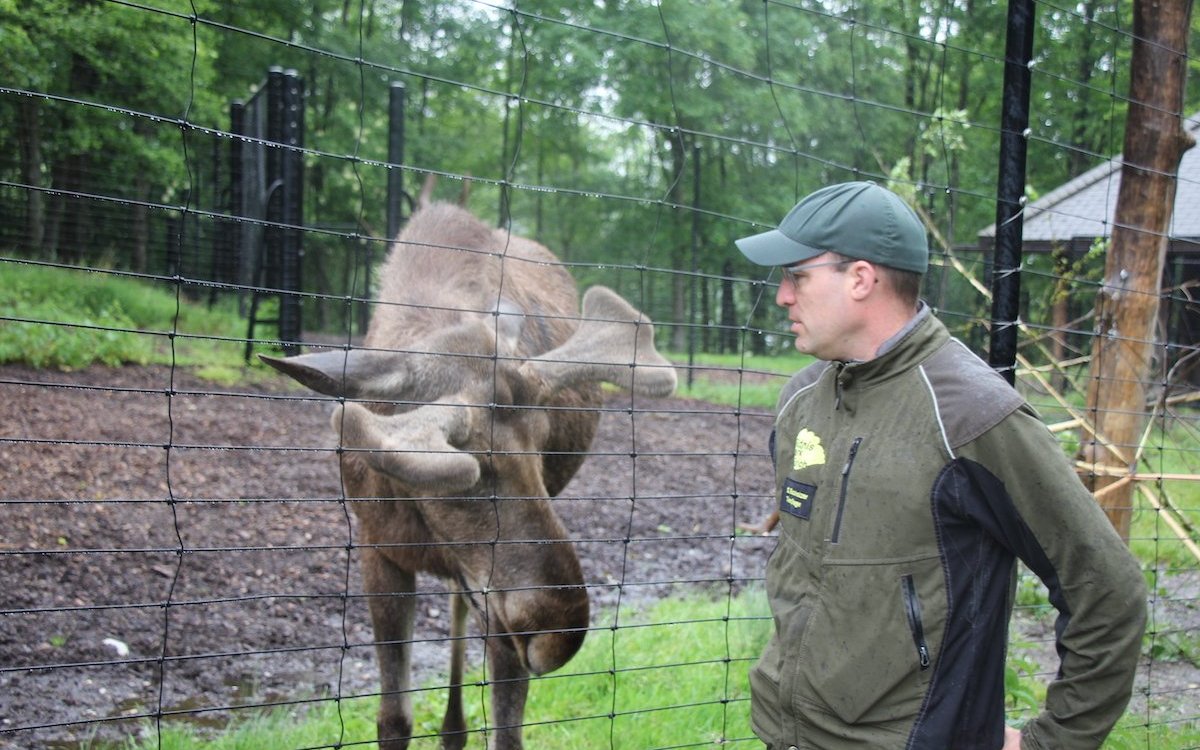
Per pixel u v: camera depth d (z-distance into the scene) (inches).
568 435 176.7
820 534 86.8
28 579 221.8
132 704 183.0
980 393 80.4
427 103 1159.6
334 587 247.0
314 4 1050.1
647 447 449.1
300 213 489.1
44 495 271.7
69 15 561.0
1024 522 79.1
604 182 1218.6
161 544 255.8
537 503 131.4
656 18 922.1
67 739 166.4
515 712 147.4
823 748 86.0
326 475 330.0
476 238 175.6
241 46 996.6
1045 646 211.8
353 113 1059.3
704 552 303.3
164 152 650.2
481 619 150.9
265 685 196.9
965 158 689.6
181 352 489.1
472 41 1096.2
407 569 149.7
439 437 120.0
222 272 669.3
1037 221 439.2
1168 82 189.3
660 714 176.9
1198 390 263.6
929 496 80.9
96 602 219.8
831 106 904.3
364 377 129.7
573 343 147.4
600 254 1197.7
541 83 999.6
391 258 174.6
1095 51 585.3
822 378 92.6
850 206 86.3
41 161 642.2
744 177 1039.0
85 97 618.2
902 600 81.4
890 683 81.9
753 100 913.5
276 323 510.3
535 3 971.3
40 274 529.7
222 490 302.7
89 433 335.3
